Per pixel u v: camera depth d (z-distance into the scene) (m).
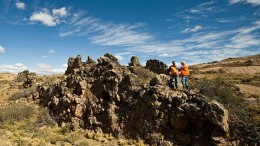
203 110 19.25
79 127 24.83
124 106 24.08
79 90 27.16
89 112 25.14
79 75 28.95
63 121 26.16
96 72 28.09
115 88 24.80
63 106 27.14
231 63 71.44
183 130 20.27
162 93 21.88
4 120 27.22
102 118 24.28
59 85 30.39
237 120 18.98
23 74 54.62
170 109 20.92
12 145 20.52
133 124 22.52
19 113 28.28
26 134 23.58
